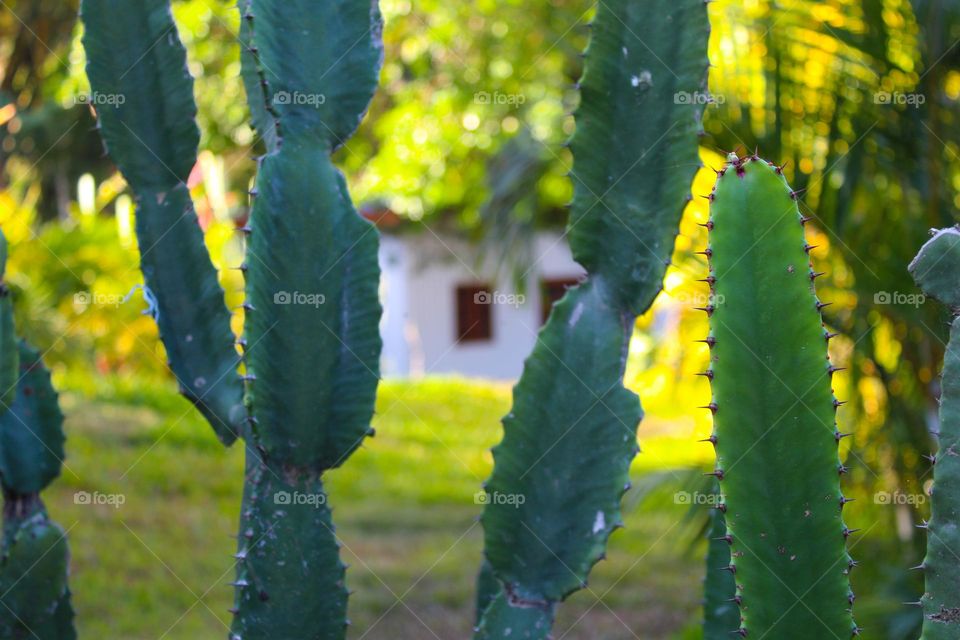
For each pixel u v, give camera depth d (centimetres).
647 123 185
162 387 879
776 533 161
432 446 911
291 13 190
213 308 210
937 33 273
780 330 160
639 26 185
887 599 288
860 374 305
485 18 785
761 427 160
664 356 447
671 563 567
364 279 190
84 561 504
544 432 187
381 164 878
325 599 190
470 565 565
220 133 938
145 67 209
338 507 691
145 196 211
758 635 162
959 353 155
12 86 754
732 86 308
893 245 297
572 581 185
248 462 195
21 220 716
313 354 186
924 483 309
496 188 553
